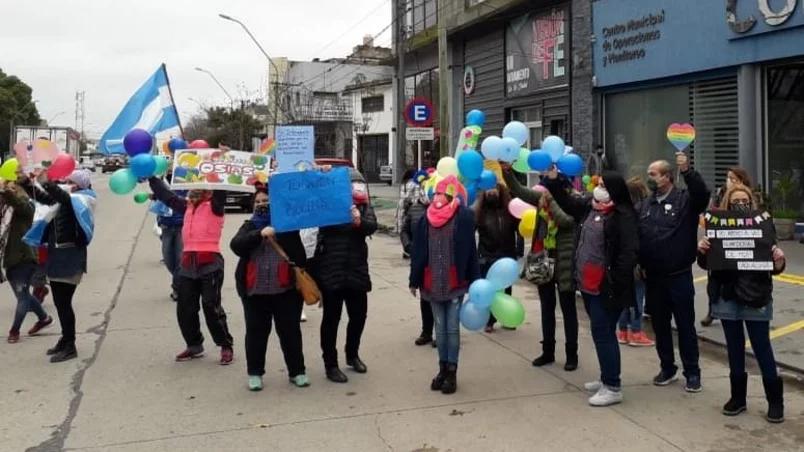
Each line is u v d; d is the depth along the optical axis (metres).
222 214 6.54
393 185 37.50
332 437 4.70
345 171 5.71
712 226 4.94
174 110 8.24
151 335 7.51
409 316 8.42
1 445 4.56
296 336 5.79
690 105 14.19
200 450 4.48
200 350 6.65
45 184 6.34
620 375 5.75
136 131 6.38
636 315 7.00
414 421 4.98
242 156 6.06
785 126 12.52
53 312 8.59
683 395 5.52
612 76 16.00
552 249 6.18
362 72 57.94
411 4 29.50
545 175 6.00
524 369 6.27
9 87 68.69
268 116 58.31
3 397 5.51
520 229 6.60
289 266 5.61
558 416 5.07
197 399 5.48
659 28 14.50
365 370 6.19
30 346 7.04
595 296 5.27
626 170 16.14
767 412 5.07
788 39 11.73
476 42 23.53
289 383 5.89
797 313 7.76
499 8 20.47
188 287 6.48
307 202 5.57
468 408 5.25
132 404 5.36
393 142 40.91
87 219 6.51
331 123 47.47
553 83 19.03
